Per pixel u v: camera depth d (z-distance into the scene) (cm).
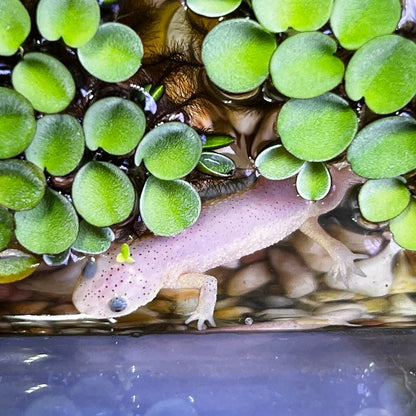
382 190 26
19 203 24
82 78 24
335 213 28
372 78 23
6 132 23
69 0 22
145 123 24
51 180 25
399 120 24
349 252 29
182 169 24
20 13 22
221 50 23
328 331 31
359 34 23
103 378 29
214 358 30
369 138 24
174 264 29
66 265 28
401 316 30
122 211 25
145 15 23
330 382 29
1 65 23
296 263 30
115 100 23
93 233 27
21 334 30
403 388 29
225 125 25
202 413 29
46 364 29
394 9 23
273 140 25
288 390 29
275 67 23
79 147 24
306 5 23
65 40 23
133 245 29
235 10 23
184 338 30
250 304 30
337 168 27
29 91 23
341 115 24
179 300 30
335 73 23
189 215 26
